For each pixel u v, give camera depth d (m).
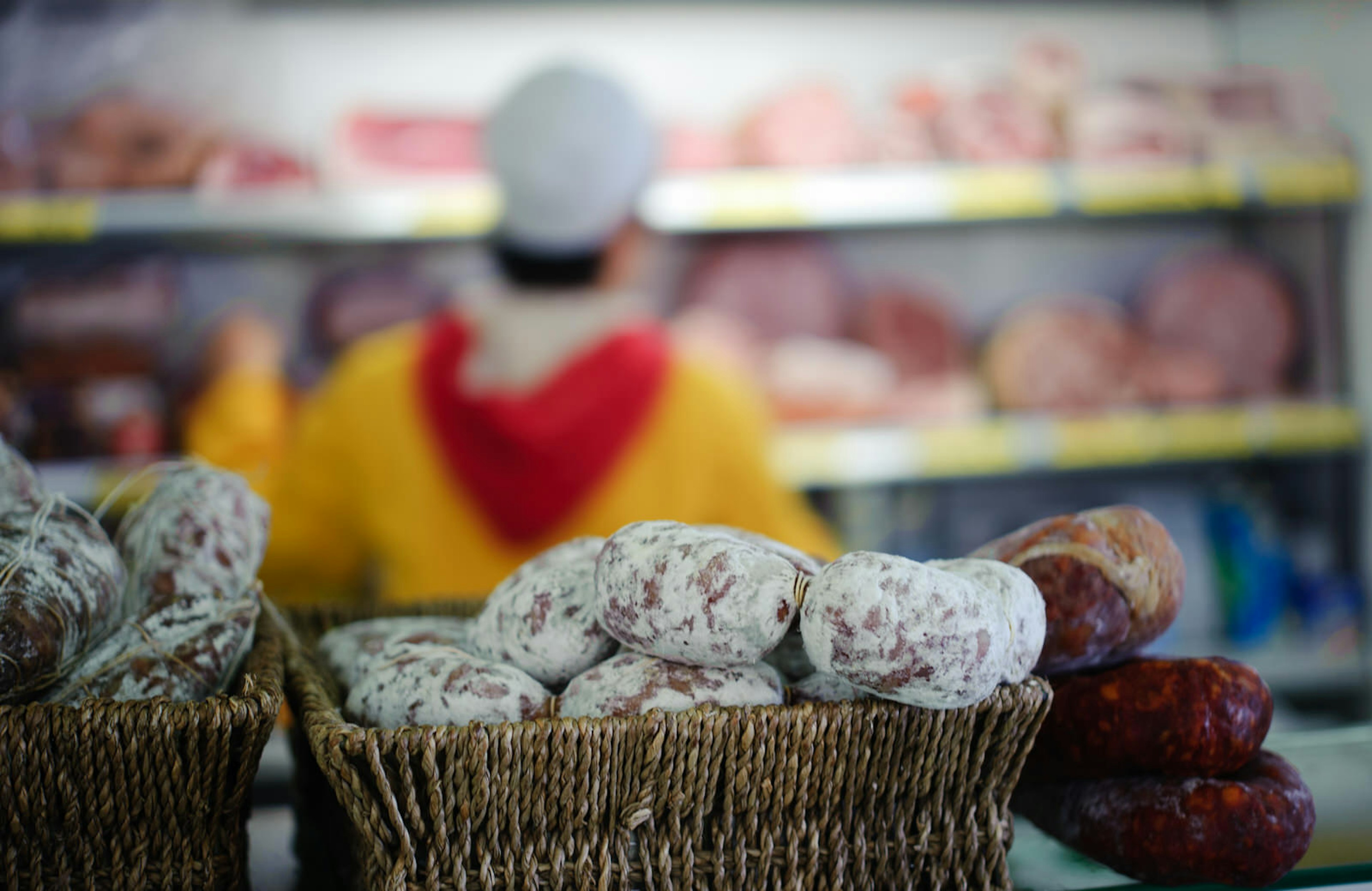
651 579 0.68
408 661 0.74
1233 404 2.50
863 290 2.63
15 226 2.11
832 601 0.64
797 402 2.33
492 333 1.84
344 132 2.25
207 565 0.79
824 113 2.34
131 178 2.17
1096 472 2.66
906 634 0.62
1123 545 0.80
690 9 2.62
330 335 2.36
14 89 2.29
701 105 2.64
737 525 1.87
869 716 0.67
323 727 0.65
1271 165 2.39
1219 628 2.45
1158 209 2.39
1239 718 0.75
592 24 2.59
